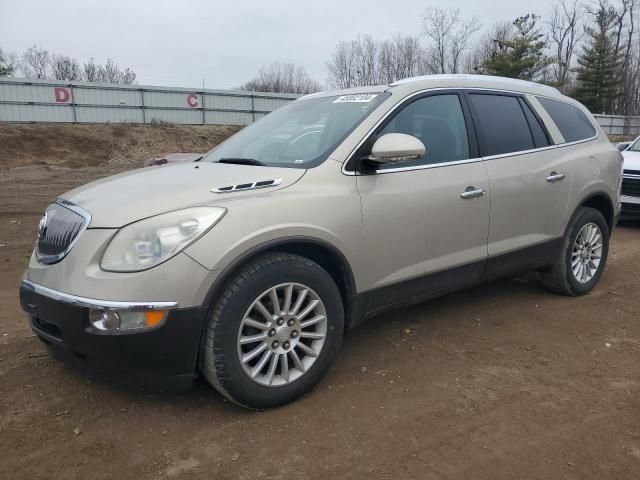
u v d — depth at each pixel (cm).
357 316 344
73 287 272
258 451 271
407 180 359
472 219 393
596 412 307
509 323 439
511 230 425
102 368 276
